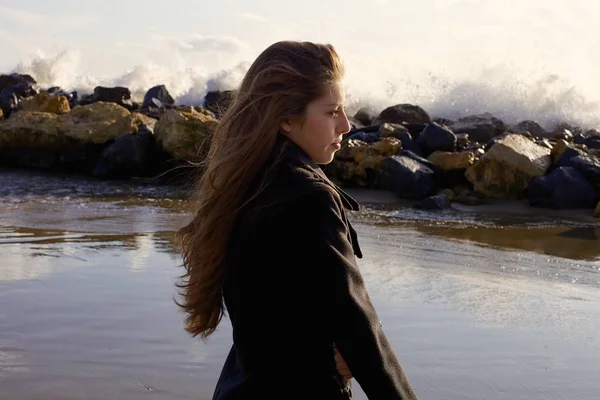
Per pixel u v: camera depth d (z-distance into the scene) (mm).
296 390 1913
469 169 12344
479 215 10930
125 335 4730
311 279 1865
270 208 1916
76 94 26938
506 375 4207
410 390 1843
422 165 12961
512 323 5172
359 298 1843
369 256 7438
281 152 1998
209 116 15633
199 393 3914
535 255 7789
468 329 5004
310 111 2039
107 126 16531
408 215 10797
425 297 5801
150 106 23891
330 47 2105
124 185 14289
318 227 1881
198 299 2098
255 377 1954
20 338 4676
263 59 2080
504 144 12242
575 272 6973
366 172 13312
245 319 1953
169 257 7004
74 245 7602
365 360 1802
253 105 2031
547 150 12617
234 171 2006
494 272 6844
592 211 11266
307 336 1897
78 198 12148
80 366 4234
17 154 16781
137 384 4008
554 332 5000
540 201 11562
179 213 10344
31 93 23547
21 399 3816
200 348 4520
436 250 7910
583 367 4359
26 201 11609
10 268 6504
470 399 3885
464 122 18047
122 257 7004
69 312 5195
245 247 1951
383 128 15352
